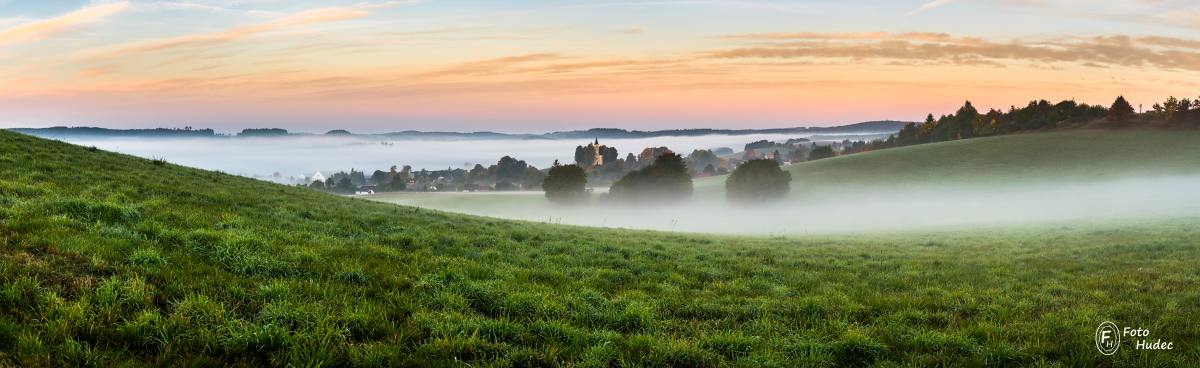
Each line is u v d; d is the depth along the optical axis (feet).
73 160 76.79
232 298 27.25
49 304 23.06
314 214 61.82
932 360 27.25
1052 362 26.99
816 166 452.35
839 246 84.38
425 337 26.55
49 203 41.22
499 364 23.94
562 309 32.04
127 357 21.12
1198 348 27.91
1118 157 353.92
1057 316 34.12
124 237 34.76
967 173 359.05
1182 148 358.02
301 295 28.68
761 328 31.63
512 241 59.88
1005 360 27.53
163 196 59.72
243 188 84.28
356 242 47.57
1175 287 43.39
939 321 34.12
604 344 26.96
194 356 21.76
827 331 31.53
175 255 32.35
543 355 25.32
